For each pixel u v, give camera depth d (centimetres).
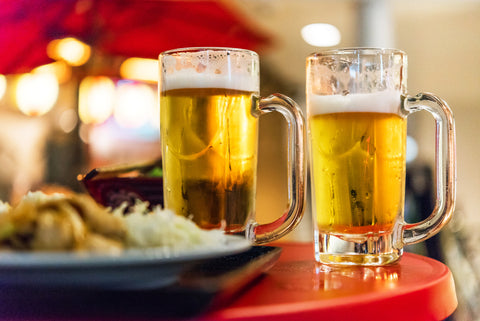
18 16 150
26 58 155
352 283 42
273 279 44
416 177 127
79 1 150
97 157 220
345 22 218
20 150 251
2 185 246
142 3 151
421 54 242
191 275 38
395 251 51
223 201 50
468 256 126
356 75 48
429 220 51
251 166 51
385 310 38
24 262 30
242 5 169
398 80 50
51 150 195
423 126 220
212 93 50
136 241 37
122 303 33
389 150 49
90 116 200
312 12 214
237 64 50
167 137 51
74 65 175
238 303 36
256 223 52
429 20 233
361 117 48
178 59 50
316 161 50
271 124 222
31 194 44
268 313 33
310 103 51
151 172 65
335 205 49
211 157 50
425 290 41
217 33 154
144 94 234
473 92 248
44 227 33
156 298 33
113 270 32
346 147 48
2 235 33
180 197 50
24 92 221
